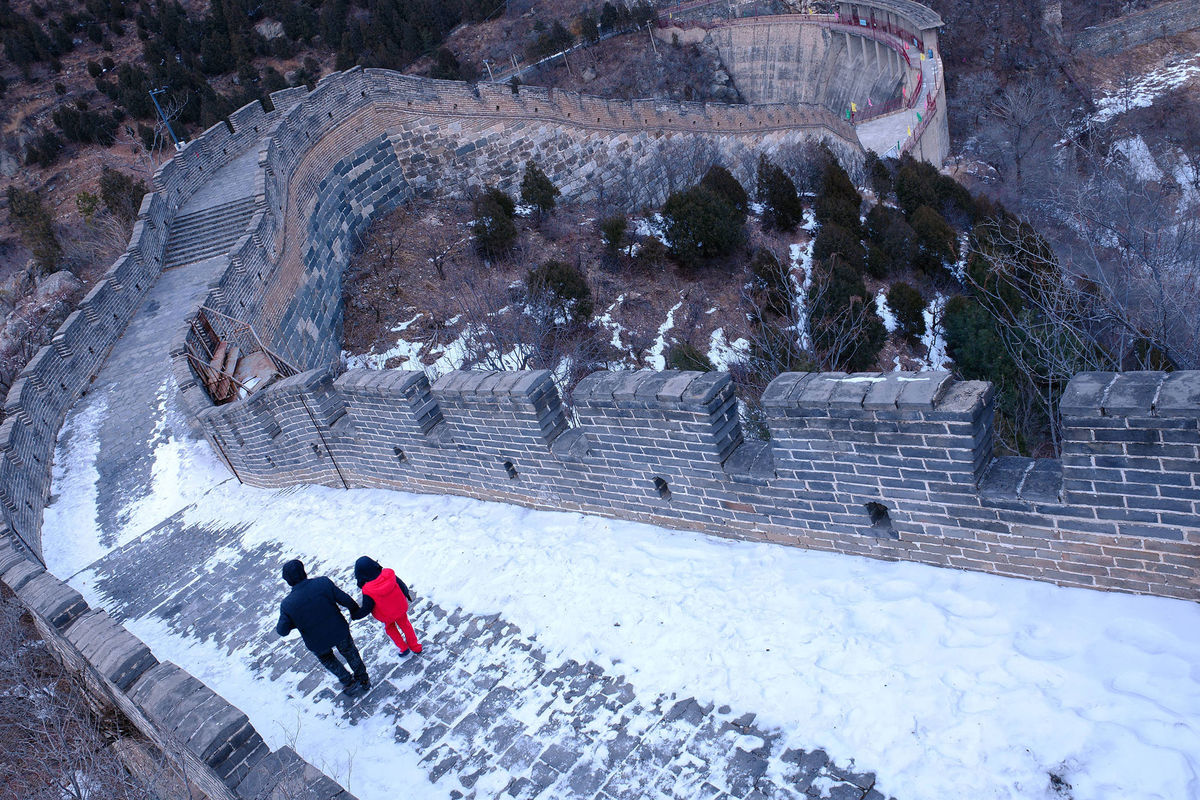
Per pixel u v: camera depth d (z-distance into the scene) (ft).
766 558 22.49
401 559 29.73
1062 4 224.74
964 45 217.77
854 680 17.52
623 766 17.99
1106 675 15.51
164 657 29.73
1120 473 15.74
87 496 56.08
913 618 18.56
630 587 23.34
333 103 98.48
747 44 232.53
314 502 39.40
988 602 18.19
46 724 24.86
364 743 21.40
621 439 24.45
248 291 69.56
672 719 18.54
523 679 21.58
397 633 23.94
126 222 105.19
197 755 16.69
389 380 32.17
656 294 88.38
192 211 87.45
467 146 110.52
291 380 38.45
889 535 20.22
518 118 113.19
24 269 109.09
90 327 73.20
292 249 81.35
